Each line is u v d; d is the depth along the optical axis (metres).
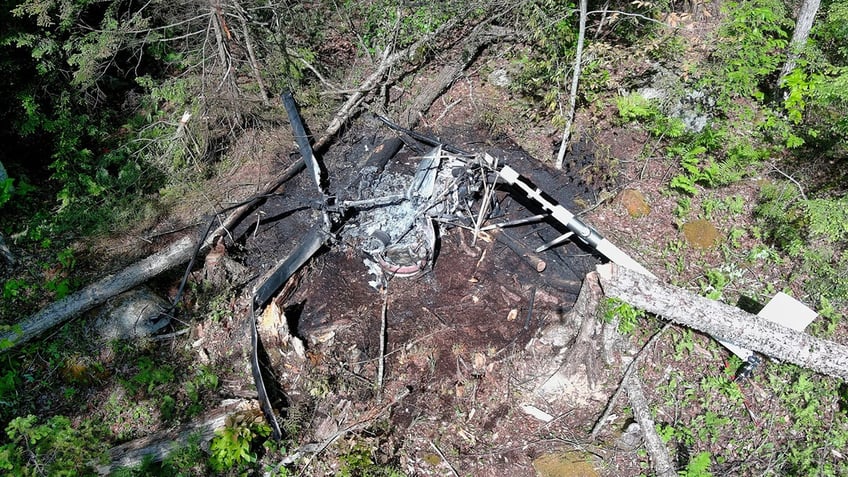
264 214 9.07
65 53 9.52
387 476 6.01
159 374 7.00
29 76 9.43
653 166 9.35
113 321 7.38
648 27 10.27
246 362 7.18
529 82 10.51
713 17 10.92
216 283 7.91
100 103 10.38
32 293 8.02
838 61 9.49
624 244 8.23
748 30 9.09
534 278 8.09
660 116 9.40
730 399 6.59
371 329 7.55
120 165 9.79
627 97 9.60
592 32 10.71
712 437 6.31
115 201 9.28
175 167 9.67
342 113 10.30
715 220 8.53
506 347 7.27
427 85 10.88
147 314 7.45
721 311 6.36
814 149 9.06
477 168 8.80
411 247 8.07
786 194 8.31
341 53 12.02
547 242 8.55
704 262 8.02
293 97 10.32
